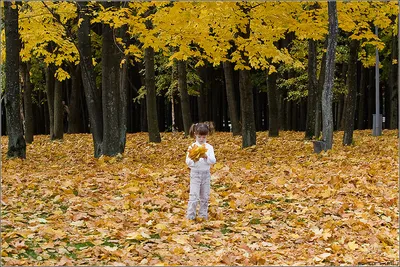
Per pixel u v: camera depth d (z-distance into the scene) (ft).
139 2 51.42
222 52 58.95
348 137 65.41
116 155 53.78
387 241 24.07
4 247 21.95
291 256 22.25
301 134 90.43
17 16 54.90
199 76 108.99
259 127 134.00
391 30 81.97
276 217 28.81
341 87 92.84
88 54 54.65
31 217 27.89
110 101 53.93
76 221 26.99
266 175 40.65
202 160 28.17
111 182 37.78
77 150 70.13
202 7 53.26
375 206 30.40
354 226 26.40
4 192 34.50
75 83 110.52
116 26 48.26
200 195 28.55
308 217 28.40
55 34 64.80
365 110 135.44
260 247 23.38
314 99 74.69
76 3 54.08
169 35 53.93
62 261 20.58
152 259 21.15
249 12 56.90
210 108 135.13
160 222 27.40
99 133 55.01
